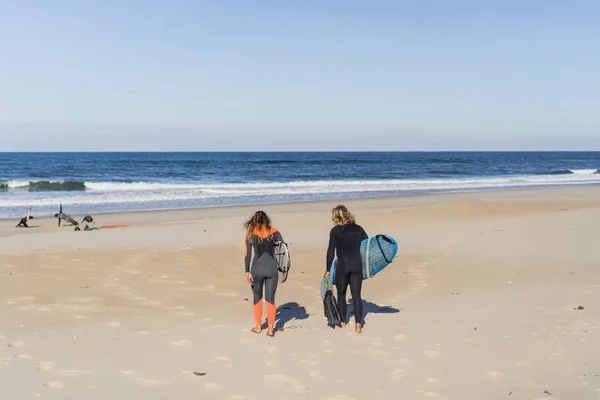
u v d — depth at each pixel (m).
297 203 29.95
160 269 11.74
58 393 4.91
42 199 30.59
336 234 7.53
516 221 19.44
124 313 8.21
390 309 8.79
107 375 5.46
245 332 7.31
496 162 109.69
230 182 49.88
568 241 15.05
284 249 7.23
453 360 6.14
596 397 4.93
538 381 5.41
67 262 12.03
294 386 5.35
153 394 5.00
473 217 21.84
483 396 5.09
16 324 7.33
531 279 10.74
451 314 8.27
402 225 19.55
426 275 11.55
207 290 10.05
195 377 5.52
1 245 14.88
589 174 66.38
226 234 17.45
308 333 7.32
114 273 11.15
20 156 146.62
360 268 7.45
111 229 18.86
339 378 5.60
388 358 6.24
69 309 8.25
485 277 11.18
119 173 62.88
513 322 7.59
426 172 69.56
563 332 6.97
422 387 5.34
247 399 4.98
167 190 38.50
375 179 56.06
